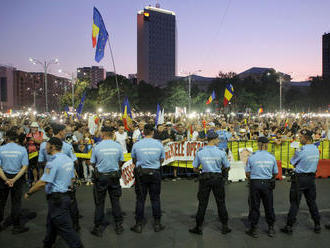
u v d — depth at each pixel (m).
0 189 5.32
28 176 9.05
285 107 78.94
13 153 5.37
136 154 5.46
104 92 57.16
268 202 5.20
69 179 4.35
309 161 5.28
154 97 70.06
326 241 5.03
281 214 6.31
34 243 4.95
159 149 5.45
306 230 5.49
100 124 9.43
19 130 8.59
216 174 5.20
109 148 5.24
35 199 7.27
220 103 59.88
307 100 78.19
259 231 5.45
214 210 6.54
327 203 7.05
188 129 11.43
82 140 8.98
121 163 5.45
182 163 9.31
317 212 5.36
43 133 9.16
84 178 8.88
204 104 55.94
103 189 5.22
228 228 5.33
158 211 5.45
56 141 4.37
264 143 5.26
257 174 5.19
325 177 9.66
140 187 5.38
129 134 10.23
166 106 58.62
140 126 9.85
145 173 5.34
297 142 9.80
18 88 153.12
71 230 4.26
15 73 151.25
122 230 5.35
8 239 5.10
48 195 4.28
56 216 4.19
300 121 19.22
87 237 5.16
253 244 4.91
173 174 9.58
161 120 11.86
